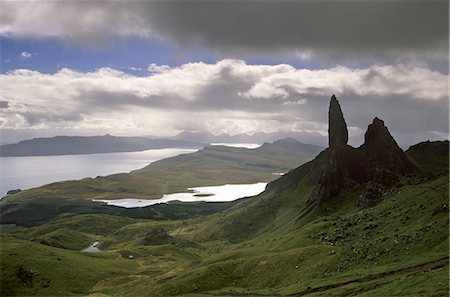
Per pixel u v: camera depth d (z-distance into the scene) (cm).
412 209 14988
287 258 13412
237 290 12400
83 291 16988
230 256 16900
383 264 10469
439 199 14200
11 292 16112
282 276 12412
